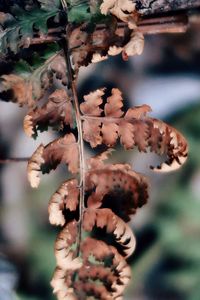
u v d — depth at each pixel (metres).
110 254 0.52
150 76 1.06
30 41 0.52
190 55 1.11
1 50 0.52
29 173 0.51
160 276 0.90
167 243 0.89
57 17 0.52
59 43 0.52
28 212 0.94
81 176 0.52
